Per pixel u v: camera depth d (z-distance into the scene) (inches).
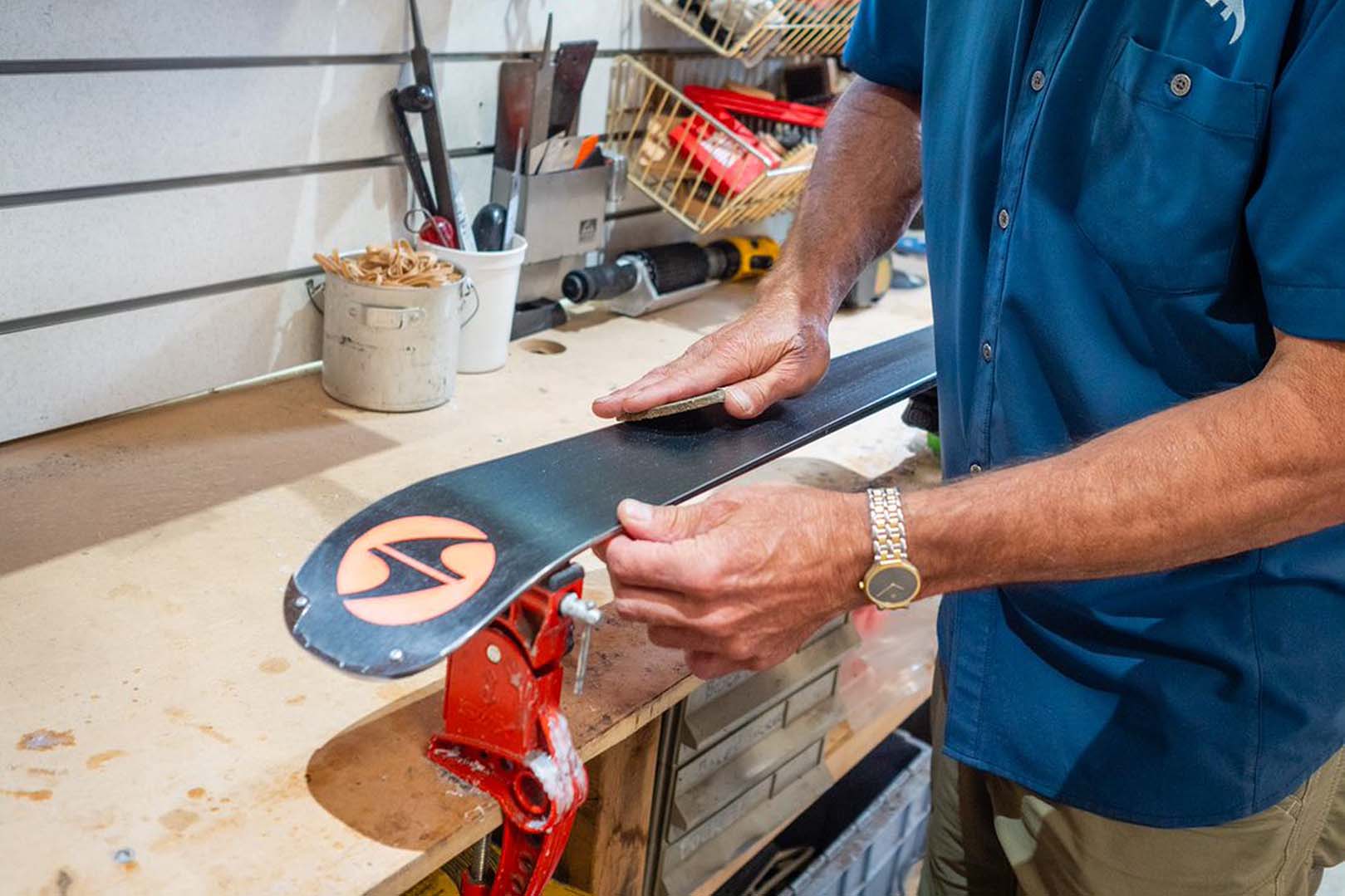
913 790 79.7
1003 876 56.5
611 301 81.2
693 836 57.0
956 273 46.4
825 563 36.0
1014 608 45.1
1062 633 44.3
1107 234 39.4
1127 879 46.1
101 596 43.6
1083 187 39.9
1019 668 45.4
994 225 42.9
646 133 81.6
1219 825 43.8
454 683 36.6
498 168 71.6
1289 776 43.4
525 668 34.7
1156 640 42.1
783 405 49.8
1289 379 34.0
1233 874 45.1
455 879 44.9
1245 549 35.6
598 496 39.7
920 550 35.9
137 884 31.8
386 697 40.4
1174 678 42.2
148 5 53.6
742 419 47.6
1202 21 36.4
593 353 73.2
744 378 48.1
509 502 38.6
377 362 60.4
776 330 49.1
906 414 65.0
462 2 66.8
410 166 65.7
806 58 94.4
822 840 79.3
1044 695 44.9
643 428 45.8
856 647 64.6
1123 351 40.9
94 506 49.6
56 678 39.1
